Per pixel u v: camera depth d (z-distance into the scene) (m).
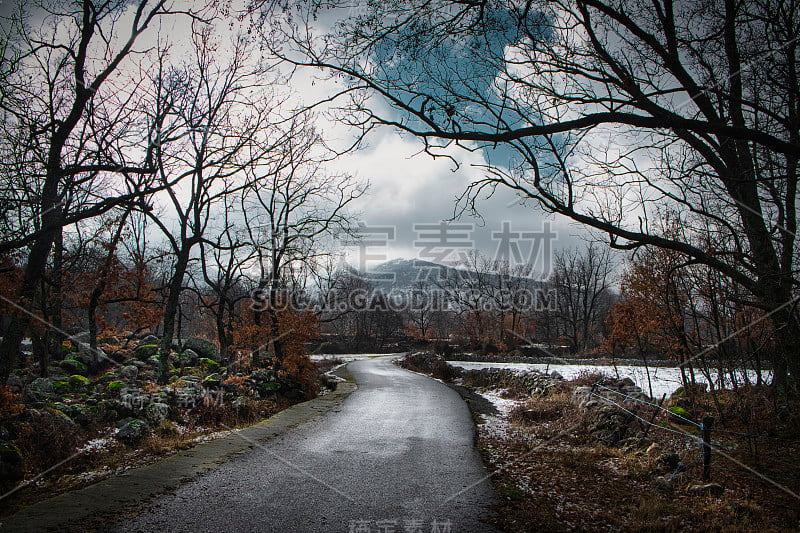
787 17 6.82
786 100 6.89
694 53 7.04
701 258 6.83
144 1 9.46
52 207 9.10
